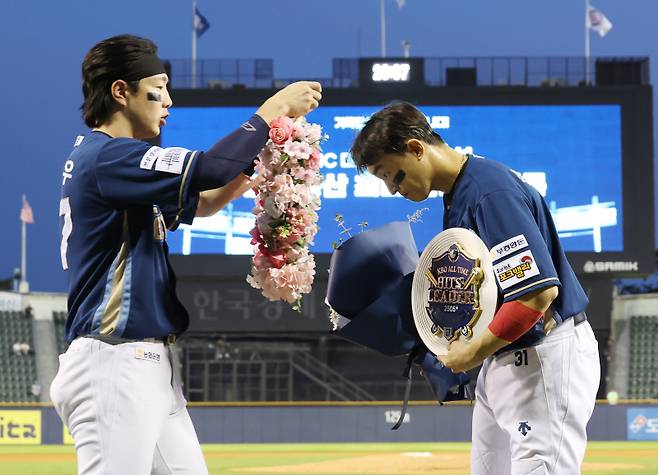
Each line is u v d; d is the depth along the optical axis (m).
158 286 3.07
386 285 3.66
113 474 2.94
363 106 19.77
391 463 13.41
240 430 20.19
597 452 16.47
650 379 23.03
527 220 3.22
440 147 3.42
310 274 3.47
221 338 21.72
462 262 3.30
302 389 22.59
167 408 3.08
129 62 3.16
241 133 3.14
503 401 3.36
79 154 3.10
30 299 24.77
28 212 26.81
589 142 19.92
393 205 19.41
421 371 3.80
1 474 12.50
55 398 3.06
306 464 13.77
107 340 2.98
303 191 3.36
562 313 3.33
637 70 20.17
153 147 3.06
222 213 19.67
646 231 19.81
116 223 3.04
